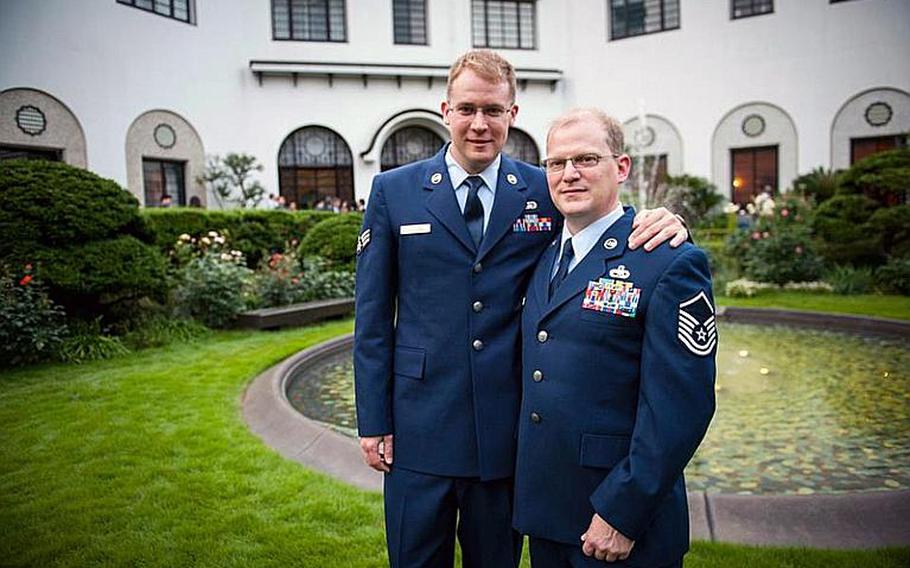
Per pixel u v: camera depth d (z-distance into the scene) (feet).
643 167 54.75
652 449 4.44
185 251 27.89
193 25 46.11
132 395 14.88
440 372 5.74
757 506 8.04
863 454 10.84
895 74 47.14
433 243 5.77
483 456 5.62
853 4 48.06
